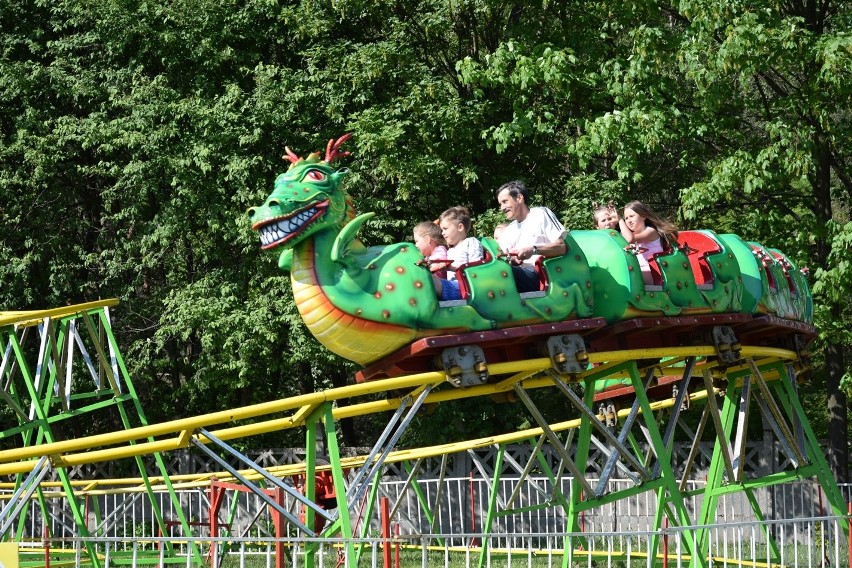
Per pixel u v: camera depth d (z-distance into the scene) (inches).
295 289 417.7
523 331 430.0
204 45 972.6
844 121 841.5
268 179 966.4
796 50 745.0
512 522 908.0
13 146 1010.1
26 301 1052.5
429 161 880.3
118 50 1002.1
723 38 822.5
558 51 823.7
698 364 566.3
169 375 1217.4
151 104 954.7
